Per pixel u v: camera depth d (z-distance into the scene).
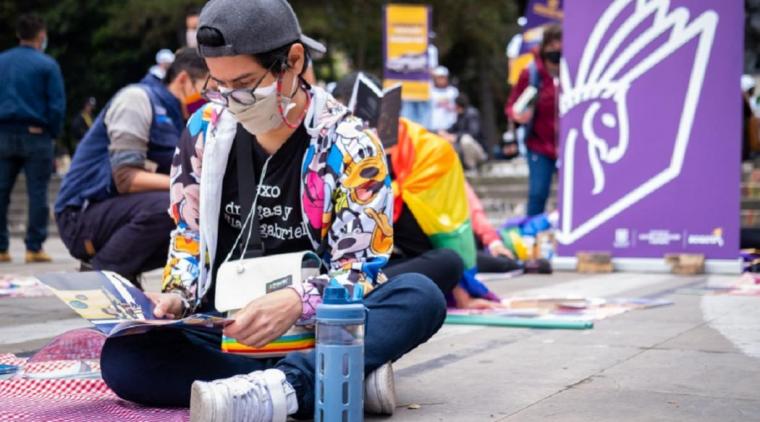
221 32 2.42
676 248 7.06
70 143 25.59
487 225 7.08
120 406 2.71
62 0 24.27
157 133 4.89
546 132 8.23
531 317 4.48
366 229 2.55
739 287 5.94
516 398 2.84
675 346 3.72
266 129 2.56
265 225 2.71
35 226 8.52
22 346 3.93
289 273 2.50
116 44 25.09
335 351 2.28
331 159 2.59
